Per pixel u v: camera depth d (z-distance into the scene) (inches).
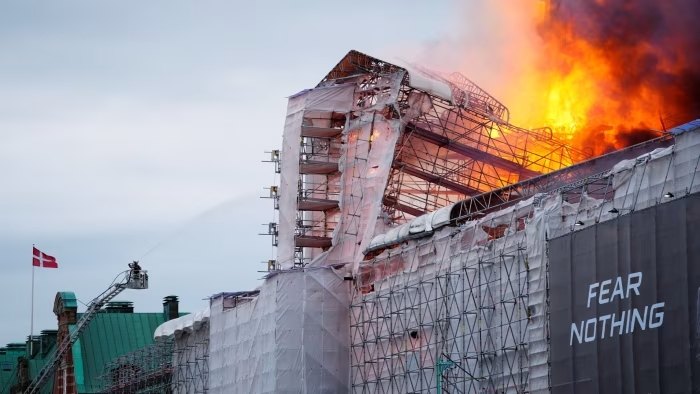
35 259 5861.2
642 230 2815.0
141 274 5423.2
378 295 3905.0
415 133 4222.4
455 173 4264.3
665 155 2869.1
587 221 3073.3
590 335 2930.6
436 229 3671.3
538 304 3164.4
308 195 4542.3
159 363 5428.2
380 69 4301.2
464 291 3472.0
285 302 4047.7
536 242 3189.0
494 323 3341.5
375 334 3917.3
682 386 2687.0
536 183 3636.8
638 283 2810.0
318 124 4439.0
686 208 2711.6
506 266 3297.2
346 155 4311.0
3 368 7071.9
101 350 5890.8
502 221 3378.4
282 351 4020.7
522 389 3181.6
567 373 2994.6
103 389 5639.8
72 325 5777.6
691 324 2679.6
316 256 4451.3
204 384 4783.5
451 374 3491.6
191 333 5044.3
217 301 4618.6
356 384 4003.4
